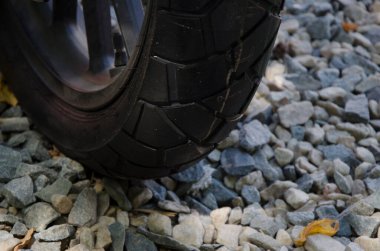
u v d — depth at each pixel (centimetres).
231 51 71
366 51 117
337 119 101
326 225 81
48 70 87
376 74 110
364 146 97
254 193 88
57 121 86
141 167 79
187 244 79
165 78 72
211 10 69
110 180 84
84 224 79
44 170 85
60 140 86
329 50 115
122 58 82
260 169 91
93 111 81
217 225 83
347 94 105
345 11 126
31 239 78
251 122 96
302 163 93
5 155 85
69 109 84
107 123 78
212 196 87
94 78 85
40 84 88
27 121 92
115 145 78
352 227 82
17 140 90
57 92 86
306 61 112
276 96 102
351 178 91
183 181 87
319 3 125
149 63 72
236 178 90
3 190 82
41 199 82
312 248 78
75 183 84
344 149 95
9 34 90
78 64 87
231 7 69
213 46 70
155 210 83
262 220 83
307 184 89
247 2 69
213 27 70
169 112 73
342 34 119
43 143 90
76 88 84
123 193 83
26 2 90
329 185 89
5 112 94
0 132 91
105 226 79
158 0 70
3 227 79
